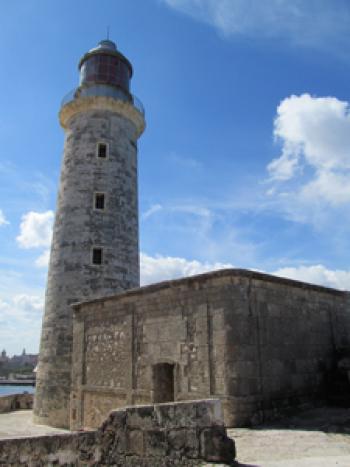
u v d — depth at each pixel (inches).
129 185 888.3
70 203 833.5
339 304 588.4
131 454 234.2
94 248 800.9
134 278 843.4
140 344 515.2
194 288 457.7
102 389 562.9
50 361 746.2
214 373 415.5
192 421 226.8
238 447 302.4
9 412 903.7
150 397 481.1
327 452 285.0
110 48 975.6
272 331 451.2
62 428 690.2
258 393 410.0
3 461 245.9
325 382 511.5
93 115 892.0
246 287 432.8
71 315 753.6
